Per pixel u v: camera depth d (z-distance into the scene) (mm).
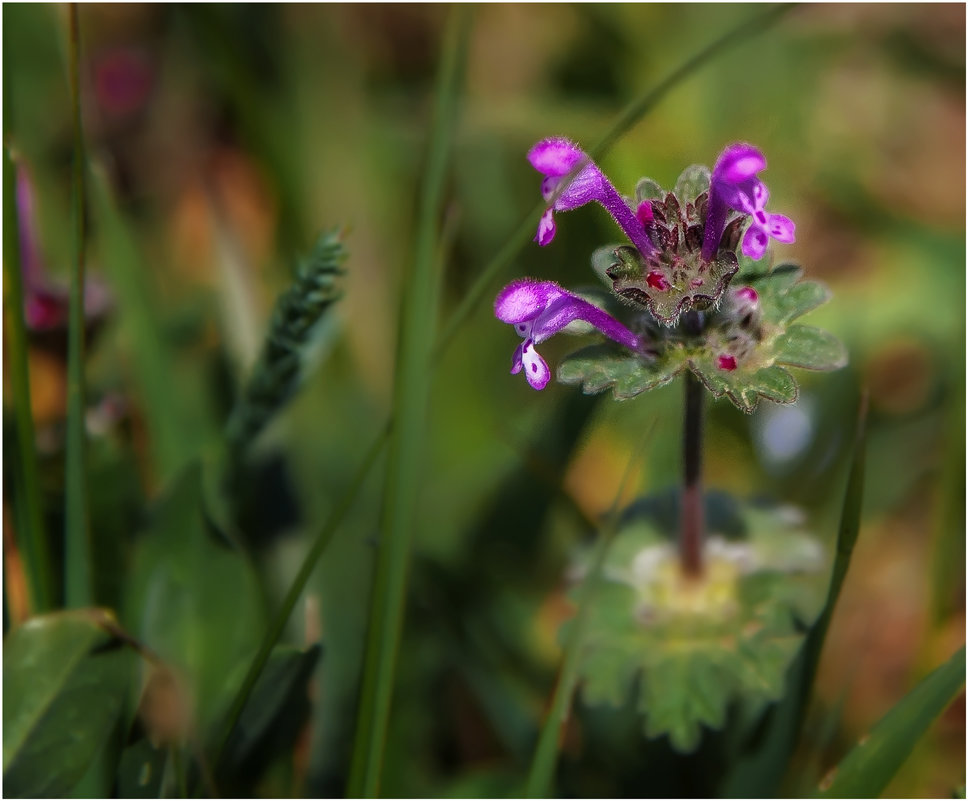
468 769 313
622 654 292
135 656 269
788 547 300
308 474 322
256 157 363
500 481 323
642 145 363
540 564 326
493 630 315
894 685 323
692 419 287
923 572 336
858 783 272
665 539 301
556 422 318
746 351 272
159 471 313
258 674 272
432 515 326
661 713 287
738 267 271
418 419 280
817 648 278
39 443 314
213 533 294
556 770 302
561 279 350
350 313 355
